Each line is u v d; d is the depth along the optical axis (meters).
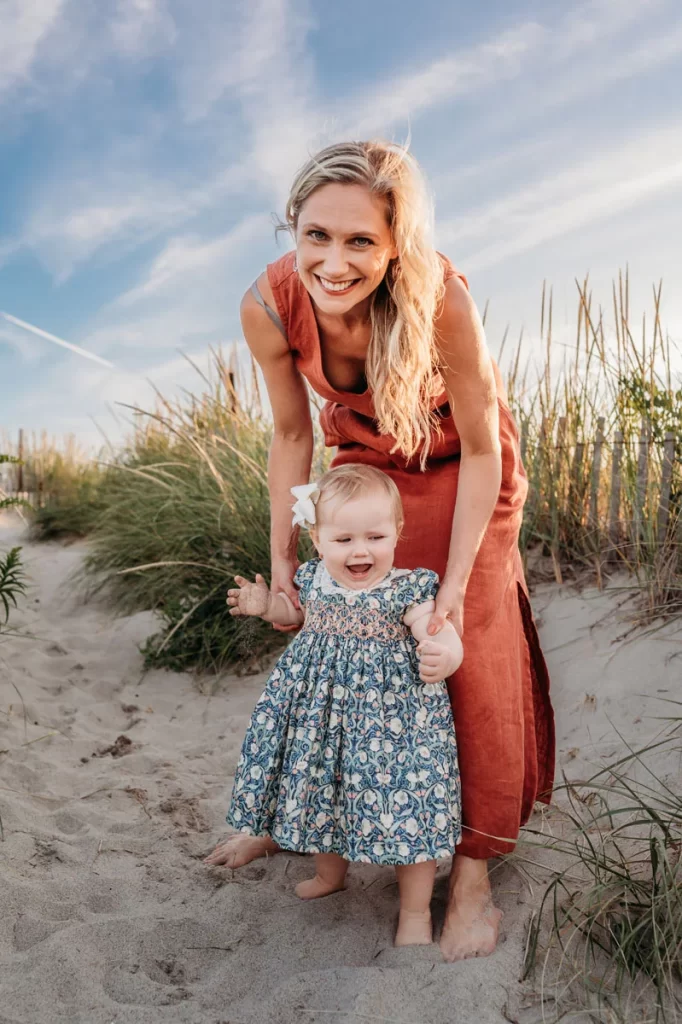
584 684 3.31
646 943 1.95
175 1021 1.81
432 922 2.15
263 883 2.40
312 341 2.15
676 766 2.64
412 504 2.30
